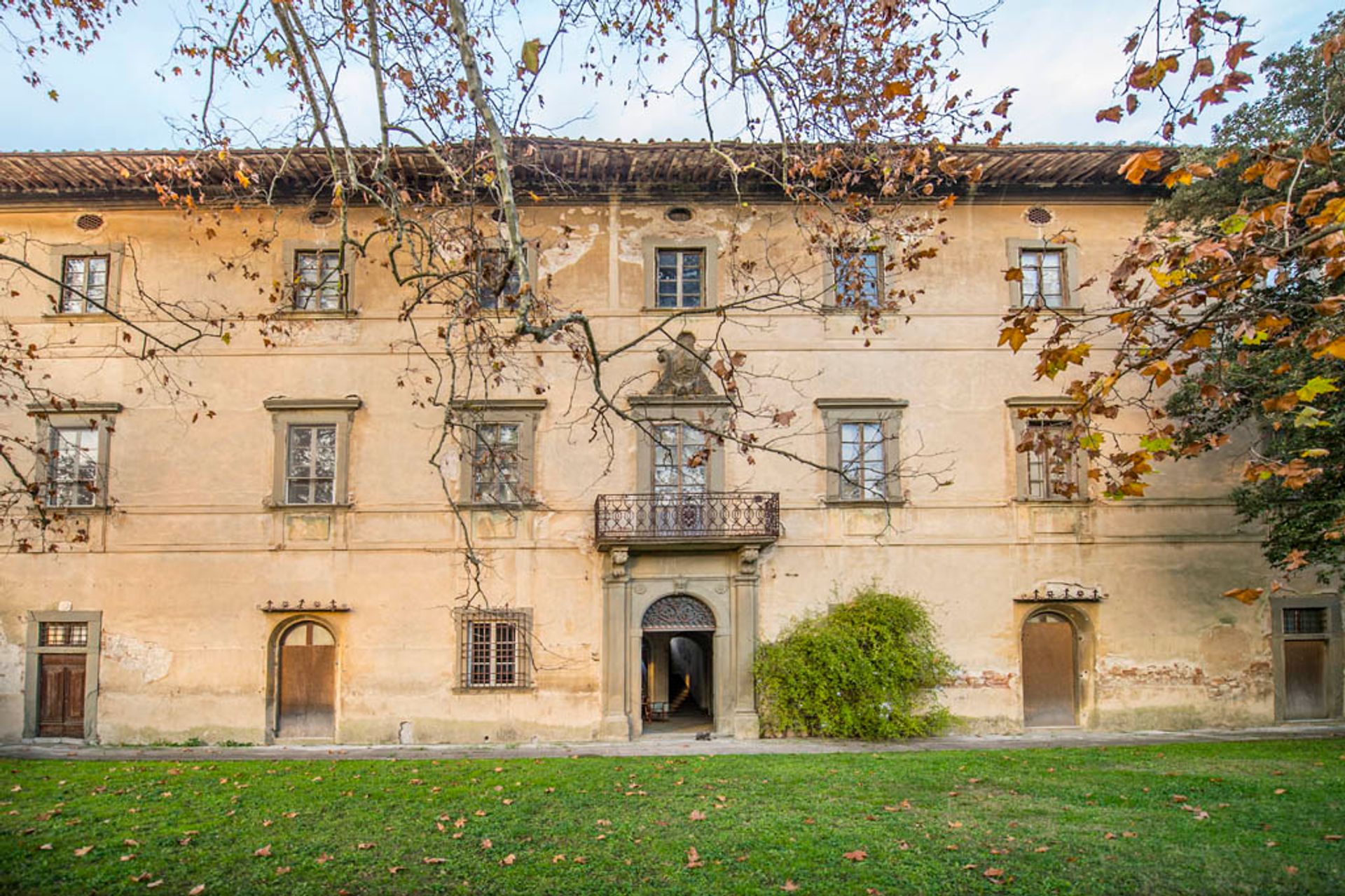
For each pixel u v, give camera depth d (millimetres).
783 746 17594
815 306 19594
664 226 19844
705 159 18844
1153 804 11602
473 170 12359
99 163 18562
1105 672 19125
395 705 18641
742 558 18844
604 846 10031
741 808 11609
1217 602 19359
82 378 19312
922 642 18672
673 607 19219
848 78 10484
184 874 9172
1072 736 18375
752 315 19594
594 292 19609
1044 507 19406
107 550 19016
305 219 19719
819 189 19047
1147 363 7371
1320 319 10023
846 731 18062
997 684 18984
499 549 19000
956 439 19484
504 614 18812
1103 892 8547
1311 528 15867
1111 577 19328
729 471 19219
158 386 19359
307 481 19281
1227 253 6363
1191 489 19562
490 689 18672
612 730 18516
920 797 12219
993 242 19969
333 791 12758
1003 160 18984
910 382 19562
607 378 19438
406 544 19000
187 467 19203
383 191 17250
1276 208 6395
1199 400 17078
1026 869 9109
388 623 18844
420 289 10469
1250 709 19172
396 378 19391
